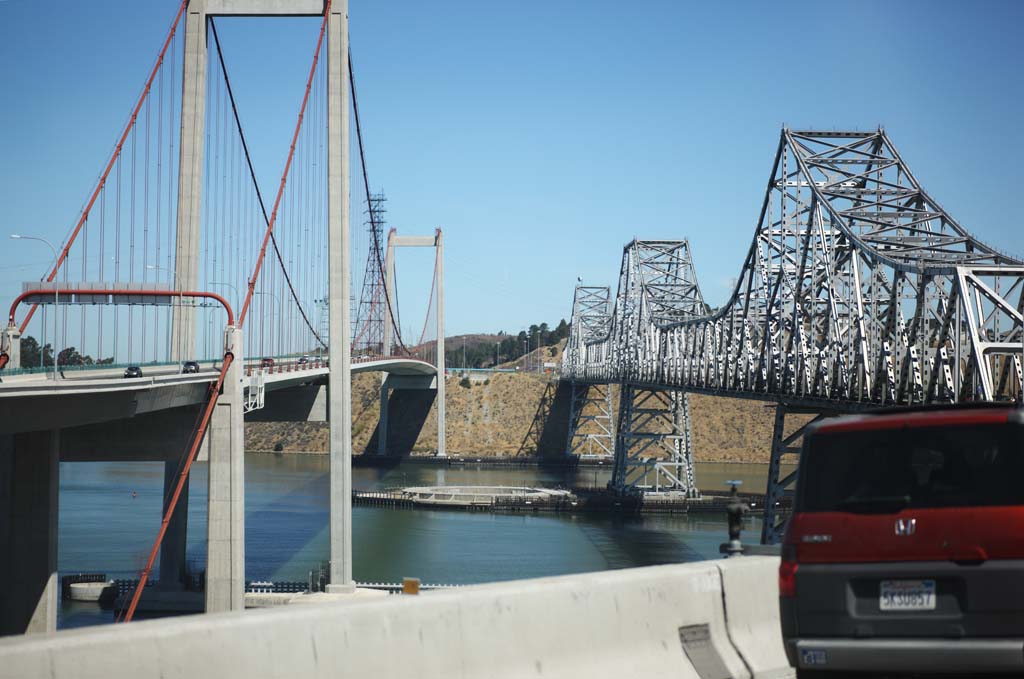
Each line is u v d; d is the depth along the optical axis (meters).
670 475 124.50
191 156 59.69
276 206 63.69
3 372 39.06
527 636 9.51
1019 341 41.22
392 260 181.12
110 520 90.31
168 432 49.44
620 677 10.02
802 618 8.59
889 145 67.12
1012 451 8.27
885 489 8.55
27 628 40.28
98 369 47.25
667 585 10.88
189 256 59.00
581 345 184.25
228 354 49.31
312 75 65.50
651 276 135.62
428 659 8.80
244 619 7.98
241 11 62.62
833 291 60.09
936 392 45.09
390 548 83.75
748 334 76.38
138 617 56.19
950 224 58.00
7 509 40.72
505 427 190.88
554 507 115.94
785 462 167.75
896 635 8.28
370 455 183.62
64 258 49.31
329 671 8.25
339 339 64.81
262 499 111.44
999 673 8.04
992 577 8.05
